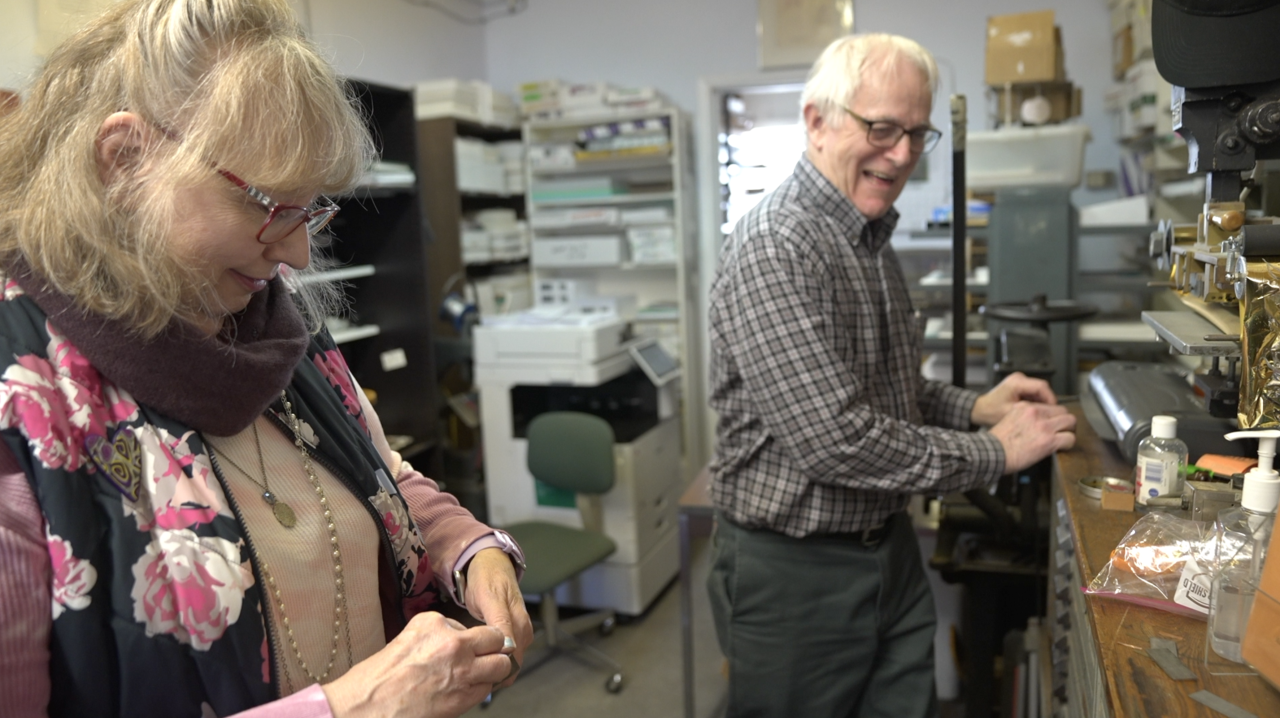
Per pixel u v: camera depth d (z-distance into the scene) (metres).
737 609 1.60
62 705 0.67
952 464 1.41
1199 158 1.06
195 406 0.72
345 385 1.01
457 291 4.02
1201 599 0.81
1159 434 1.13
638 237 4.39
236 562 0.73
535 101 4.39
